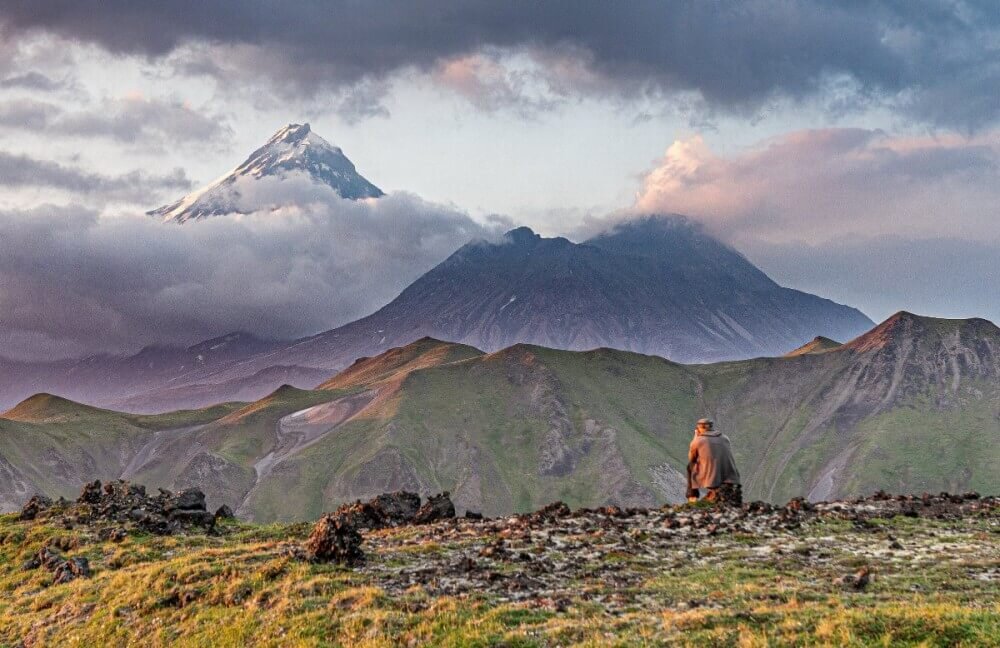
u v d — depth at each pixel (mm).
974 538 32750
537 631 21906
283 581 27672
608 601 25047
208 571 29938
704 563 29781
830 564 29078
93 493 47906
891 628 19641
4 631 29953
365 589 25906
